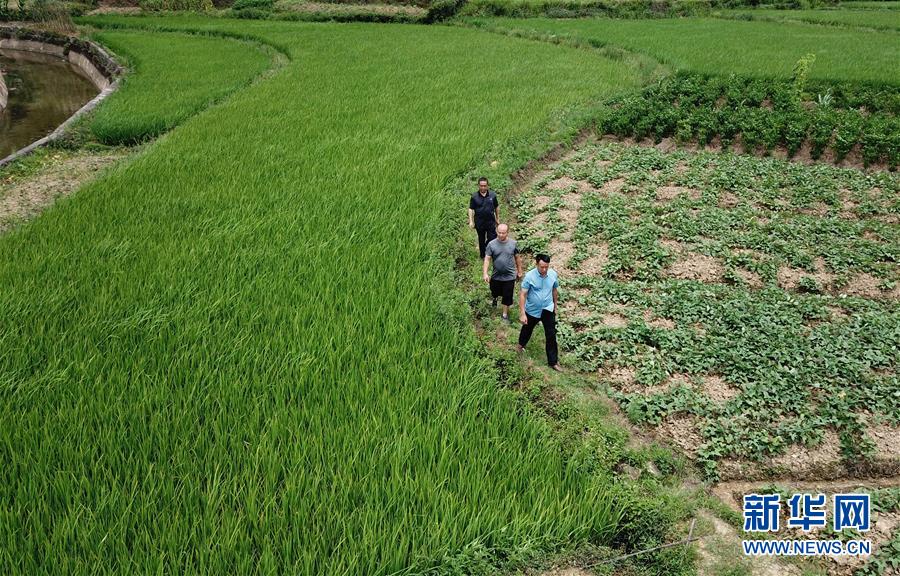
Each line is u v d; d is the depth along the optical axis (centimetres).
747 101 2359
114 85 2977
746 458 826
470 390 872
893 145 1777
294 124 2166
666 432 872
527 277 960
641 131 2103
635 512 718
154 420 771
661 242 1383
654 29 4312
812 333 1039
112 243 1255
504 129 2061
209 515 651
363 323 1012
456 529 655
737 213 1490
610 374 992
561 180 1797
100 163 2023
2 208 1638
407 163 1753
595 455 802
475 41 4056
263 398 823
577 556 667
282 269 1160
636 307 1156
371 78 2909
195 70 3275
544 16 5153
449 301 1113
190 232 1320
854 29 4425
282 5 5653
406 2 5625
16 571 593
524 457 759
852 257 1280
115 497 664
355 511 666
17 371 862
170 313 1015
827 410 877
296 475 707
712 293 1168
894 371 962
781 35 4034
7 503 662
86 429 757
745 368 966
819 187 1641
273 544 635
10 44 5072
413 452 752
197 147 1920
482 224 1239
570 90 2617
